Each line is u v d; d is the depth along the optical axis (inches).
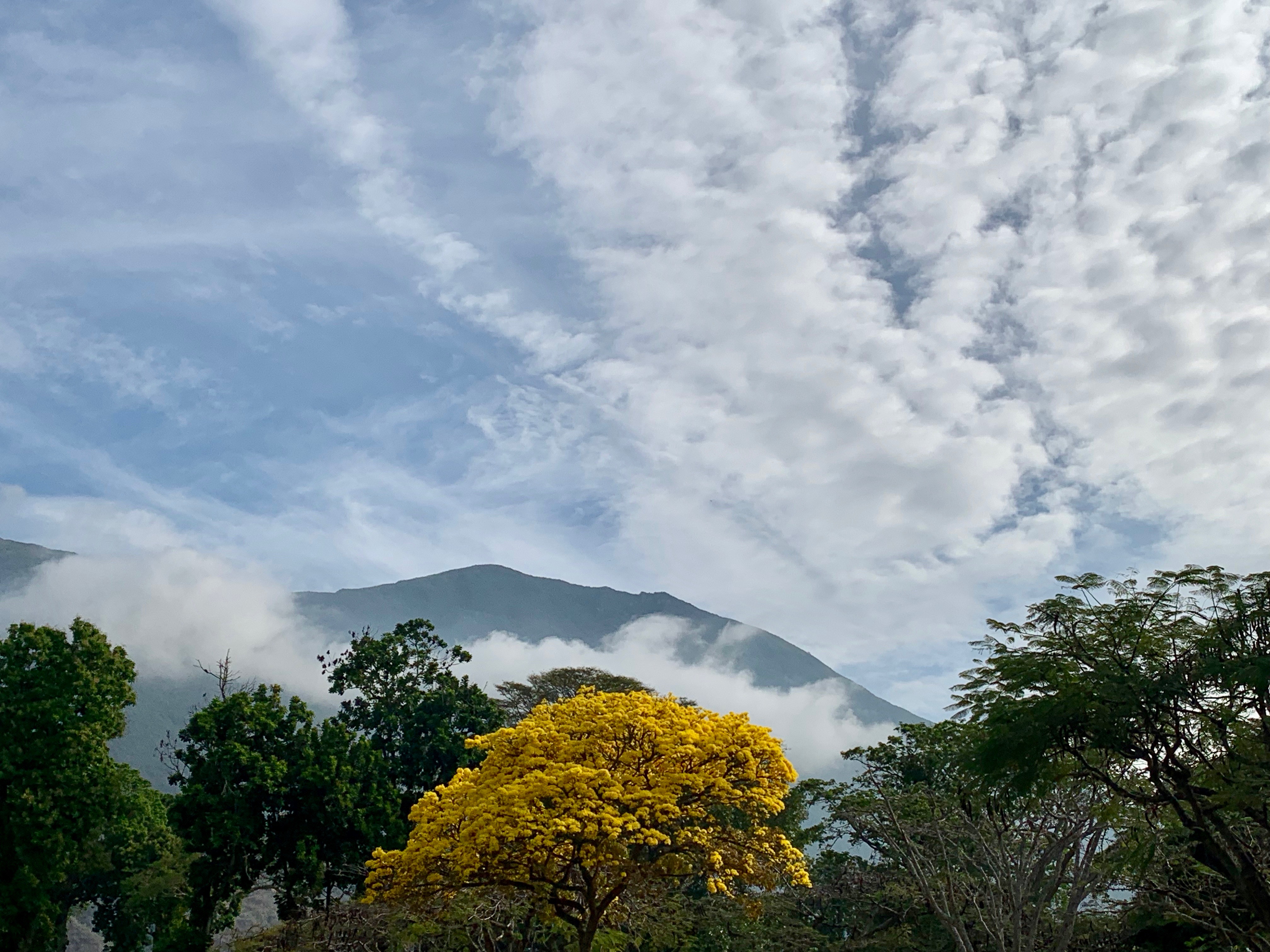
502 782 935.0
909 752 1558.8
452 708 1932.8
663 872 935.0
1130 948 1233.4
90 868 1668.3
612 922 1043.3
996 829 1109.7
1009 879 1089.4
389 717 1927.9
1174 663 783.1
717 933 1471.5
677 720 968.3
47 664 1568.7
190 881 1608.0
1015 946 1031.6
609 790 863.7
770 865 944.3
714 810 1037.8
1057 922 1249.4
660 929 1211.9
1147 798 822.5
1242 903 987.3
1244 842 935.7
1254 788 747.4
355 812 1668.3
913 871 1192.8
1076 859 1085.8
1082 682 791.1
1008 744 812.6
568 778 873.5
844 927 1598.2
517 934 1173.1
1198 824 818.8
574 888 924.6
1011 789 850.8
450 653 2079.2
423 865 901.2
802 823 1855.3
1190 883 1040.2
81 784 1519.4
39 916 1475.1
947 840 1280.8
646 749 946.1
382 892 953.5
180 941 1547.7
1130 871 1005.2
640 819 878.4
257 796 1646.2
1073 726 795.4
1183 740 805.2
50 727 1521.9
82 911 2464.3
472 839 872.9
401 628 2103.8
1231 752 775.7
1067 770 856.3
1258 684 694.5
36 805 1461.6
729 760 933.2
